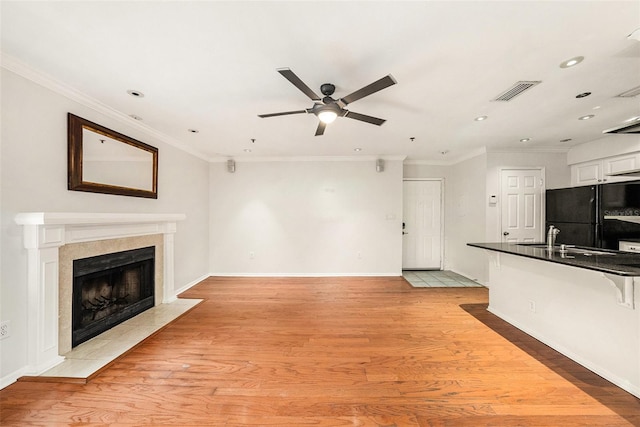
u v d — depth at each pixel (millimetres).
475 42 1768
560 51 1864
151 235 3578
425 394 1910
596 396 1876
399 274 5336
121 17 1547
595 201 3762
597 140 4082
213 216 5379
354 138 4059
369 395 1902
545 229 4594
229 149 4723
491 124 3402
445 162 5789
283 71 1696
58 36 1721
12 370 1997
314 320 3230
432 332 2900
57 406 1766
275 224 5352
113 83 2338
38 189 2195
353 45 1803
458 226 5551
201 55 1924
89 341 2627
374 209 5348
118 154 3018
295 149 4746
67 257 2426
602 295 2090
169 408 1764
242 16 1535
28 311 2082
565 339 2410
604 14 1511
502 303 3252
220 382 2037
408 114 3059
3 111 1959
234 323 3145
